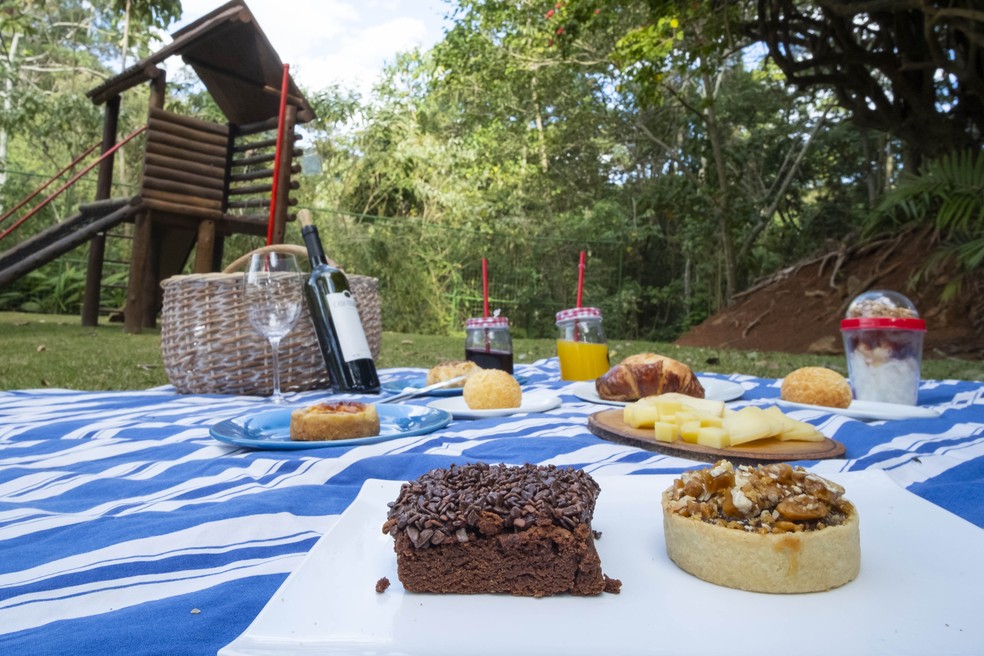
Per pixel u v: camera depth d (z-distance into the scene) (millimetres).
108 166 7648
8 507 1045
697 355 5848
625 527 868
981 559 738
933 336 6512
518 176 14867
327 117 14609
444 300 11820
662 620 631
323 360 2395
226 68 6207
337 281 2291
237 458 1295
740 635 598
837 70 7863
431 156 14258
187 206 6695
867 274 7789
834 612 640
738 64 13656
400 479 1201
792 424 1354
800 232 13922
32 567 791
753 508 778
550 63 11352
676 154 12867
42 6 14445
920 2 5766
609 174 16344
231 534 881
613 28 11305
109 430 1614
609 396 1957
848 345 1986
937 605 649
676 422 1382
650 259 15352
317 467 1215
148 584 757
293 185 6660
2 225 11539
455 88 14516
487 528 690
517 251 12672
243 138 12344
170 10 9406
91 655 597
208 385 2301
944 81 7832
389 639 583
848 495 925
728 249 11250
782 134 13945
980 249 5840
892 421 1613
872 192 13039
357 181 14555
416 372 2992
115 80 7027
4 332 6488
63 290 10578
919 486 1096
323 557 712
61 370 3691
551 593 684
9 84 15305
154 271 7543
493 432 1545
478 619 628
